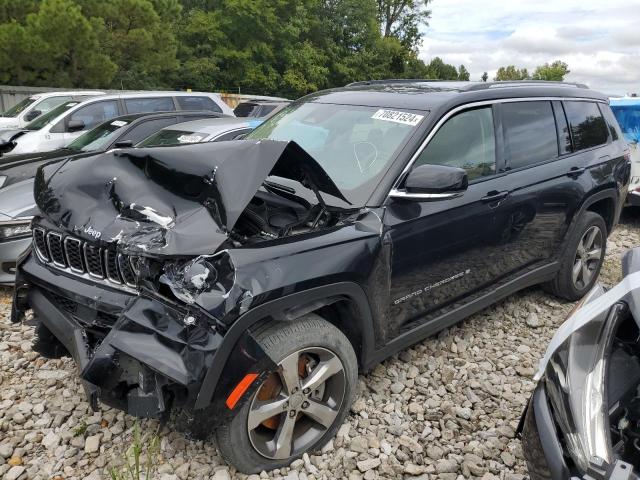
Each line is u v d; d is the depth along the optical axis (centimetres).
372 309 292
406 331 327
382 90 391
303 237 266
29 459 278
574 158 439
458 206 336
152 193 267
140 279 241
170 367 220
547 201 405
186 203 259
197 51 3203
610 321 218
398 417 316
